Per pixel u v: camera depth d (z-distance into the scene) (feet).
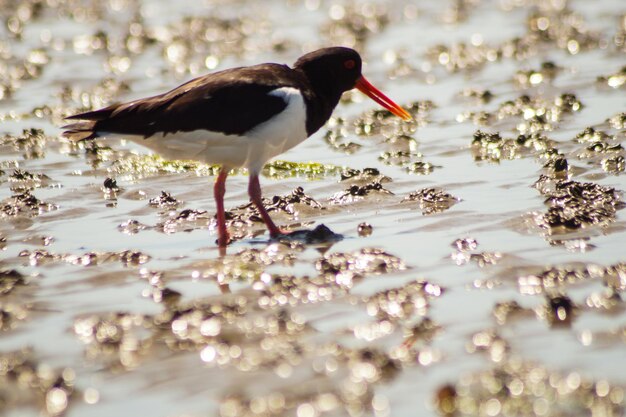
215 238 42.34
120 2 113.29
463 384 27.27
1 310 34.14
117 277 37.32
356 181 49.60
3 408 27.55
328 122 63.52
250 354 29.86
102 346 30.96
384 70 77.92
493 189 47.14
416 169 51.60
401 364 28.86
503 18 97.19
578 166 49.42
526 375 27.37
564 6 99.25
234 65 81.56
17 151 58.90
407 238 40.57
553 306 31.96
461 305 33.12
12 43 94.27
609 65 73.10
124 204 48.01
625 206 42.70
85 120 44.88
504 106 63.36
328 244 40.32
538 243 38.93
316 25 97.96
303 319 32.30
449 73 75.82
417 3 106.63
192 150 42.32
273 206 45.75
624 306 32.04
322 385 27.76
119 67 82.64
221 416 26.30
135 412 26.89
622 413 25.49
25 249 41.63
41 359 30.22
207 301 34.17
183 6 111.34
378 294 33.91
